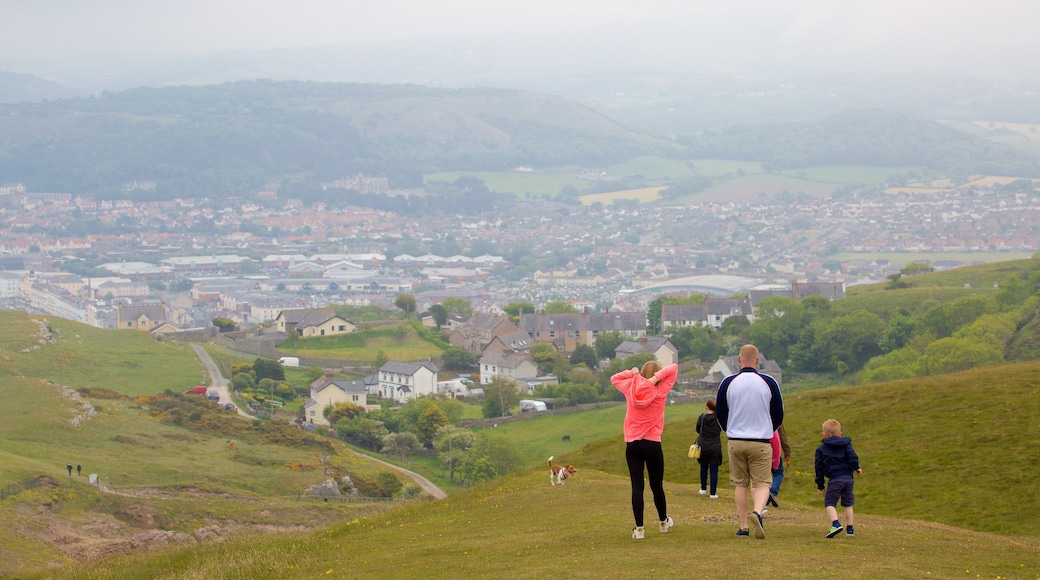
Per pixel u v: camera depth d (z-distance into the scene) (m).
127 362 138.50
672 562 18.64
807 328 171.00
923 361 120.56
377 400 146.62
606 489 32.12
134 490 70.06
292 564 25.14
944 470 32.94
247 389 136.12
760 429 20.53
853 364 159.62
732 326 193.88
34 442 80.81
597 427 121.69
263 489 77.31
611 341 195.88
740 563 18.11
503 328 194.38
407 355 181.12
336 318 189.38
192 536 58.84
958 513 29.34
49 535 54.56
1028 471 31.23
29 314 154.62
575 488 32.88
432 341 195.62
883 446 36.66
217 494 73.00
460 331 199.50
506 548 22.56
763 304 186.25
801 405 45.09
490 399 134.50
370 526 32.03
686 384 154.25
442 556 22.84
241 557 27.03
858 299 185.62
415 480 97.88
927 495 31.16
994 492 30.28
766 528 22.42
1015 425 35.53
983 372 45.69
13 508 56.69
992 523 28.20
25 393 99.31
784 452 24.27
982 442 34.66
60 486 63.94
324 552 26.75
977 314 147.12
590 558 19.83
